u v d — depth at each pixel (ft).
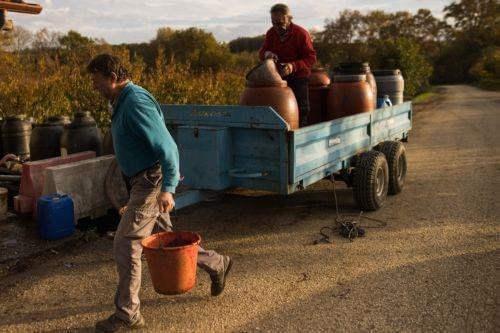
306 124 22.15
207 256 12.45
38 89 33.63
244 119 15.88
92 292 13.57
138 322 11.46
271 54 20.30
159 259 11.24
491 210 20.01
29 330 11.69
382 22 207.51
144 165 11.10
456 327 11.31
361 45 190.39
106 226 18.95
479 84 172.96
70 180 17.85
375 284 13.61
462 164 29.66
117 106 10.98
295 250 16.28
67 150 21.11
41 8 22.08
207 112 16.62
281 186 15.53
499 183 24.47
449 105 79.36
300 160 15.99
